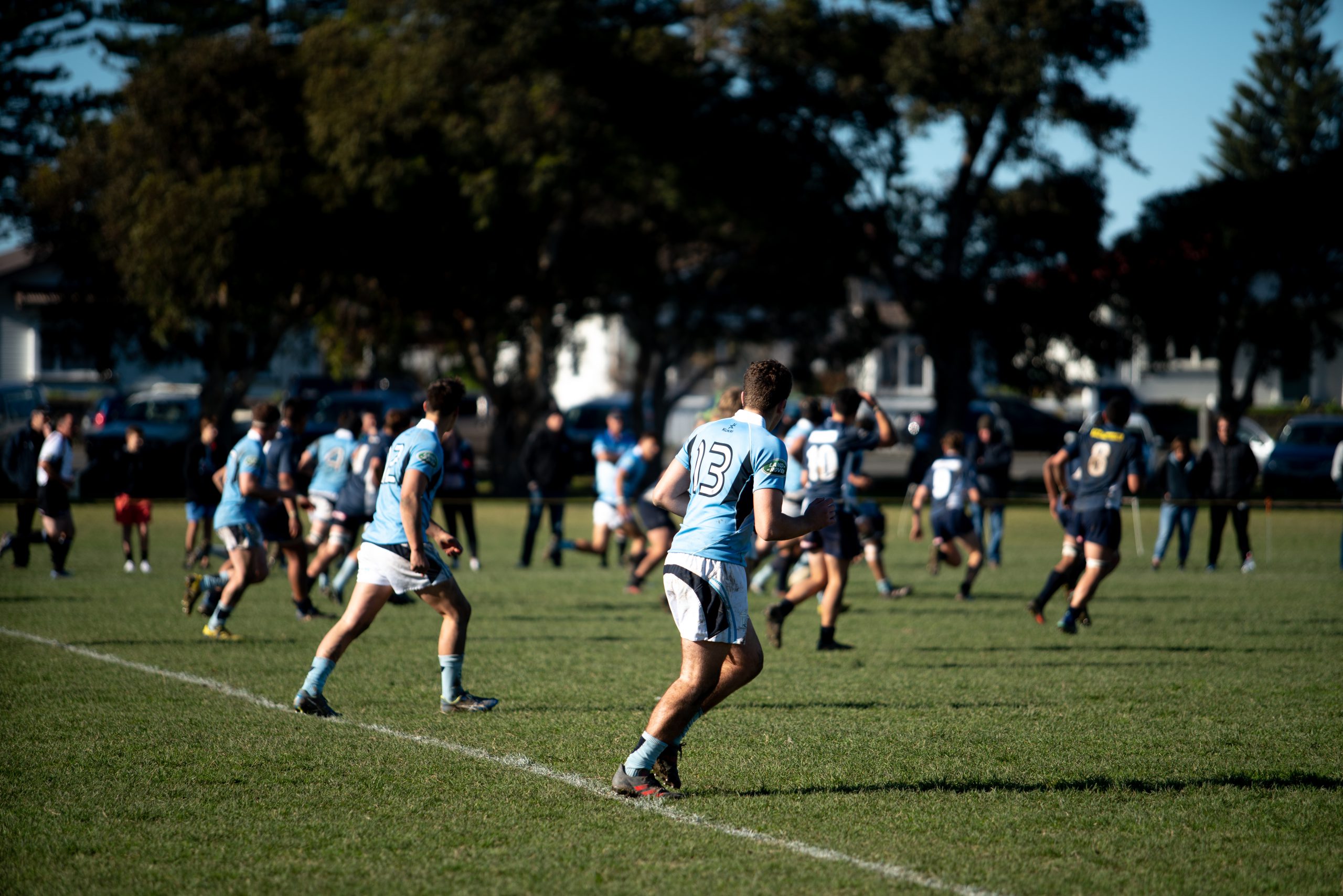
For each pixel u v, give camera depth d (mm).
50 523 29562
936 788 11734
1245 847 10055
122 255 56719
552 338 72312
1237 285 71000
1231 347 72875
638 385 76188
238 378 63281
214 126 56219
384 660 18609
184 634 20938
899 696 16266
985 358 69312
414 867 9492
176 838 10141
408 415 25312
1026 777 12133
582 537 45281
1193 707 15586
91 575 30594
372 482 25297
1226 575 33094
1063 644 20969
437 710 15047
